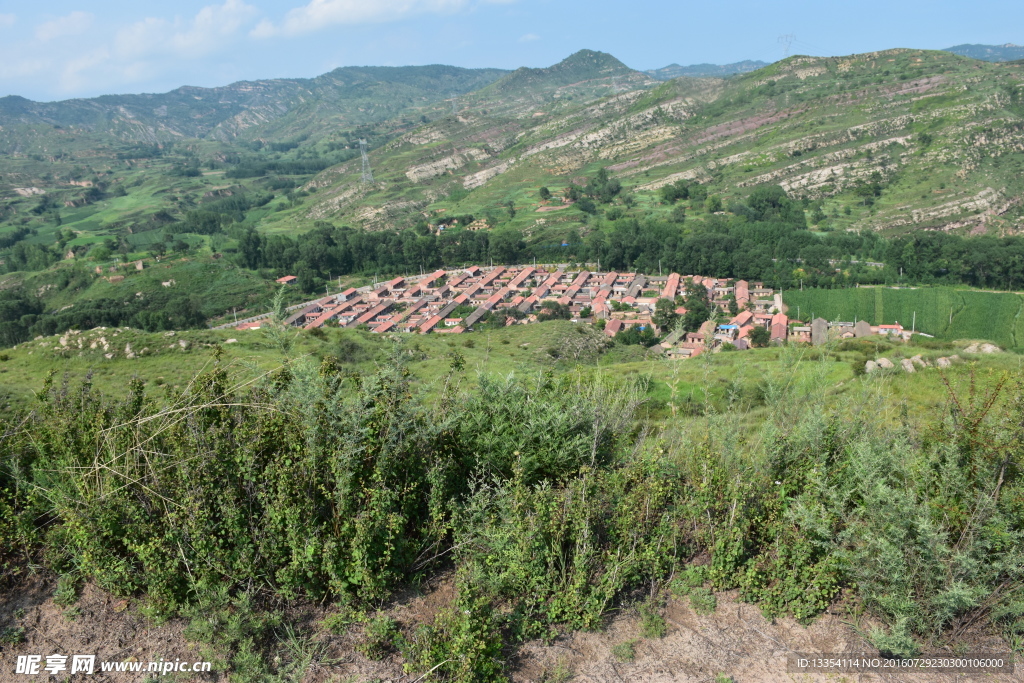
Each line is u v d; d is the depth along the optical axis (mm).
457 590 4957
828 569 4973
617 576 5051
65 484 5430
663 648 4656
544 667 4477
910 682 4266
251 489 5105
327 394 5457
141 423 5609
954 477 5129
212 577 4777
